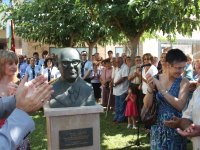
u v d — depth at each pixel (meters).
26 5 11.28
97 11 6.37
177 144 2.77
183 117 2.46
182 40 13.98
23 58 11.41
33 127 1.09
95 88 9.16
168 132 2.76
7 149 1.01
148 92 2.85
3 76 2.61
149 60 6.02
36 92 1.09
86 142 3.66
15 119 1.06
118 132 6.40
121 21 6.41
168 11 4.79
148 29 6.59
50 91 1.11
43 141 5.86
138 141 5.21
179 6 4.30
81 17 9.28
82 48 13.20
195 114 2.33
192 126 2.18
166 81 2.86
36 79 1.13
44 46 17.05
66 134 3.58
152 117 2.86
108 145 5.51
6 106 1.10
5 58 2.58
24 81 1.14
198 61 3.32
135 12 5.56
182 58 2.71
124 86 7.27
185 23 5.65
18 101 1.08
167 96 2.68
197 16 4.36
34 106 1.08
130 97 6.53
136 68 6.24
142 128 6.59
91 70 8.83
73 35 10.65
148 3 4.97
